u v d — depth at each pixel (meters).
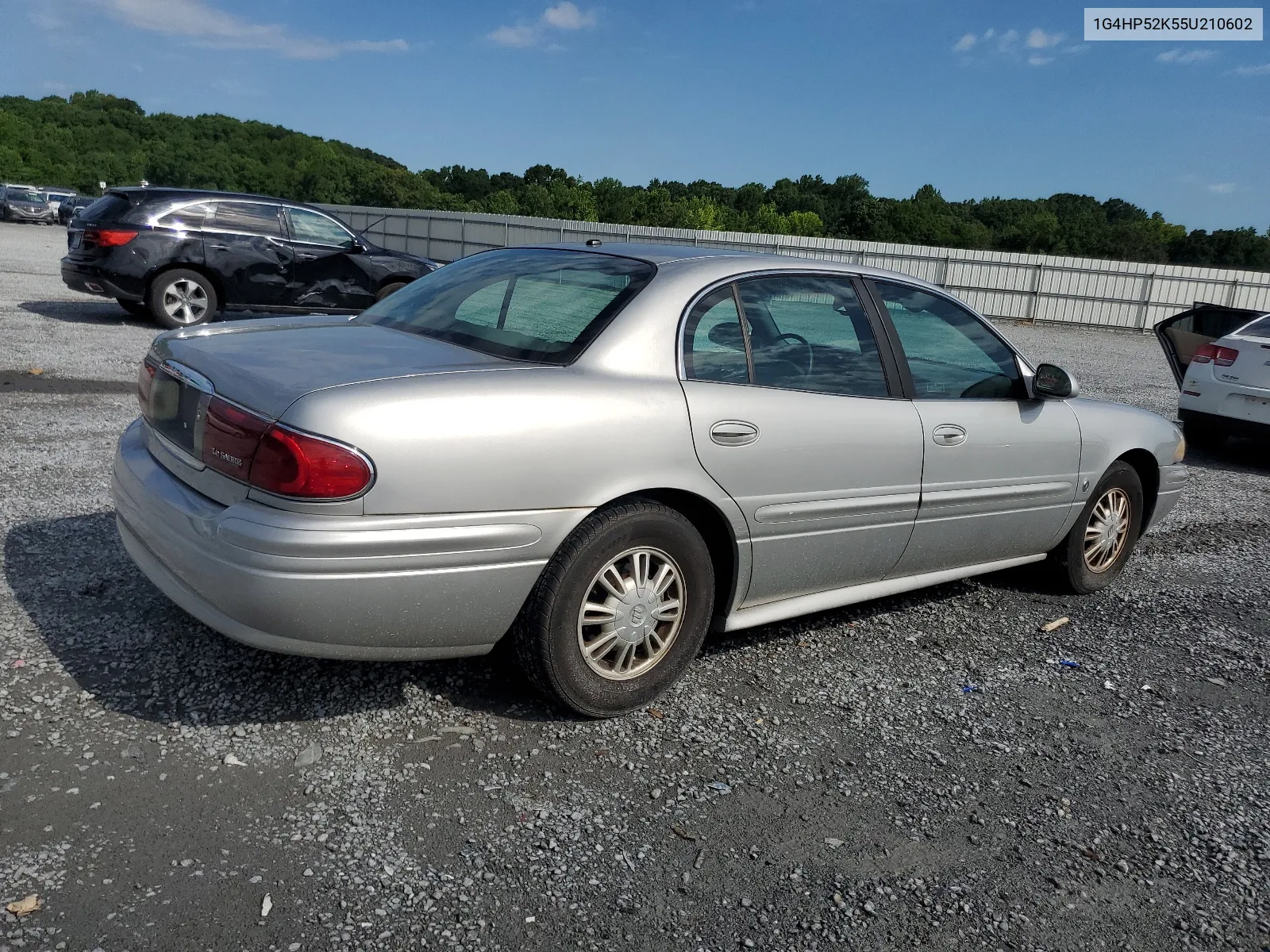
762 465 3.32
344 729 2.97
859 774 3.01
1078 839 2.77
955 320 4.19
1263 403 8.72
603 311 3.18
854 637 4.11
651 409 3.04
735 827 2.68
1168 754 3.31
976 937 2.32
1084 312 26.72
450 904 2.27
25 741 2.75
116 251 10.76
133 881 2.24
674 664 3.29
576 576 2.95
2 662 3.16
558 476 2.85
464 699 3.22
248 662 3.31
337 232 11.99
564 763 2.91
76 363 8.85
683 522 3.17
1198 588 5.16
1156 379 14.88
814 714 3.38
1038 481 4.38
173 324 11.20
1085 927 2.39
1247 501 7.40
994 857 2.65
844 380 3.67
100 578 3.89
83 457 5.73
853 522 3.69
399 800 2.65
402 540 2.62
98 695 3.02
